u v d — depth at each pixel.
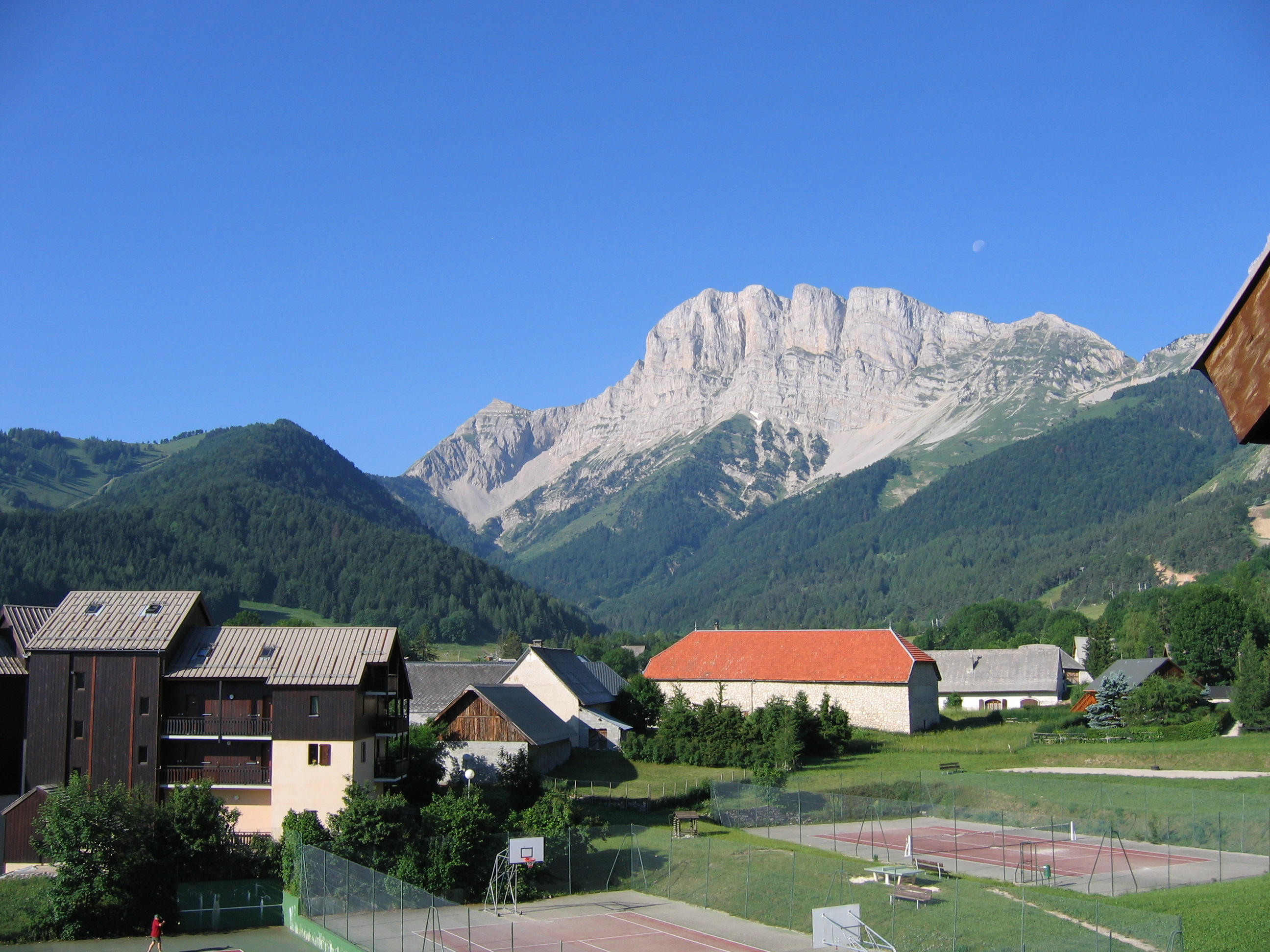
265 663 62.56
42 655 62.44
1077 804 68.38
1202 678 136.38
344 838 52.88
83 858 50.44
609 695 112.69
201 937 49.41
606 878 57.53
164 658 62.41
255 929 50.94
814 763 91.56
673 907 51.72
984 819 68.88
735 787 76.50
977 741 100.75
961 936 40.25
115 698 61.88
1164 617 183.88
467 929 46.97
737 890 52.00
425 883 52.81
